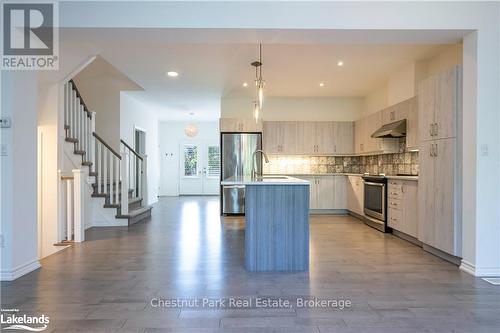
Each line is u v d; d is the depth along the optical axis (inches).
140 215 244.7
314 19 117.0
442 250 140.5
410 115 187.3
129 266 132.0
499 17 119.3
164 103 324.5
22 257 120.6
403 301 97.7
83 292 104.3
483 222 120.8
